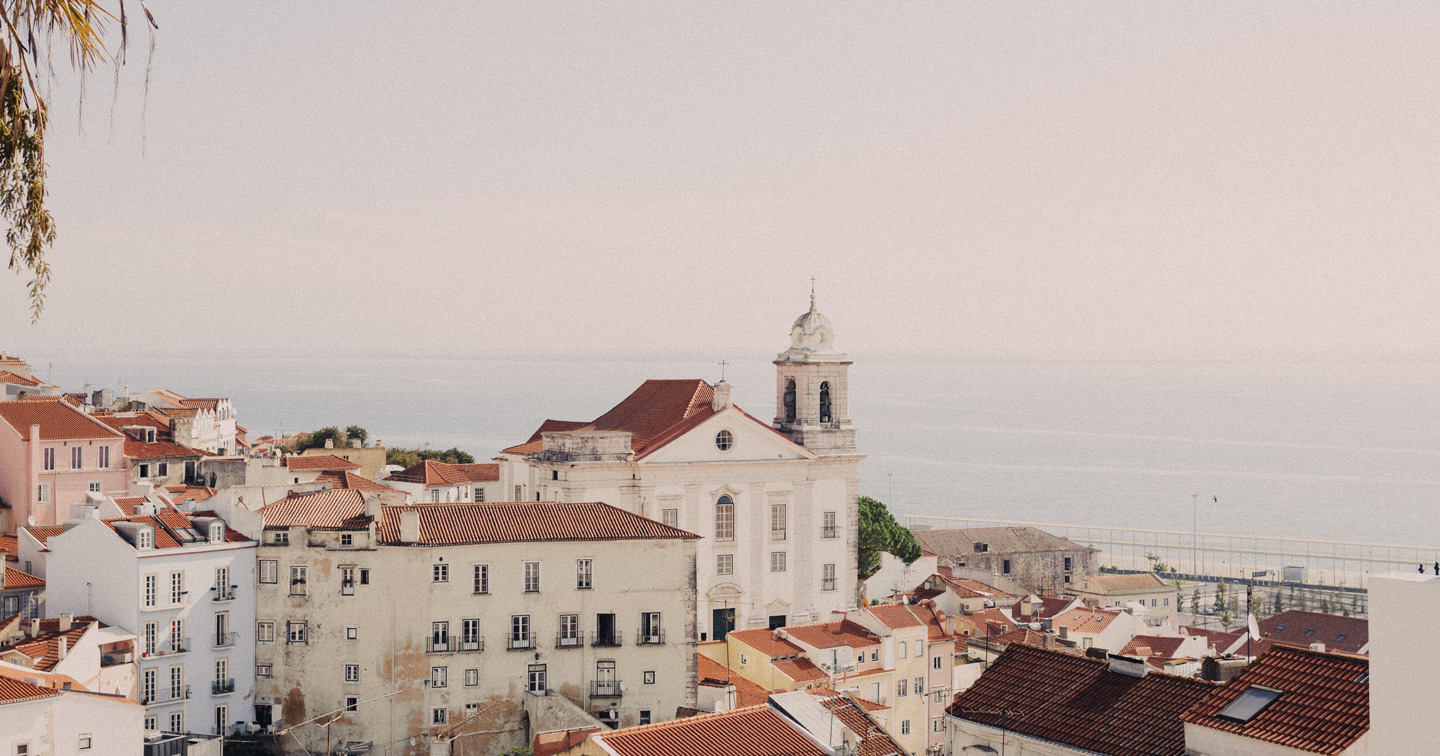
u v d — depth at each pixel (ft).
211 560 381.19
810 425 565.12
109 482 508.94
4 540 429.79
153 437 565.12
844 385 573.74
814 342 572.10
